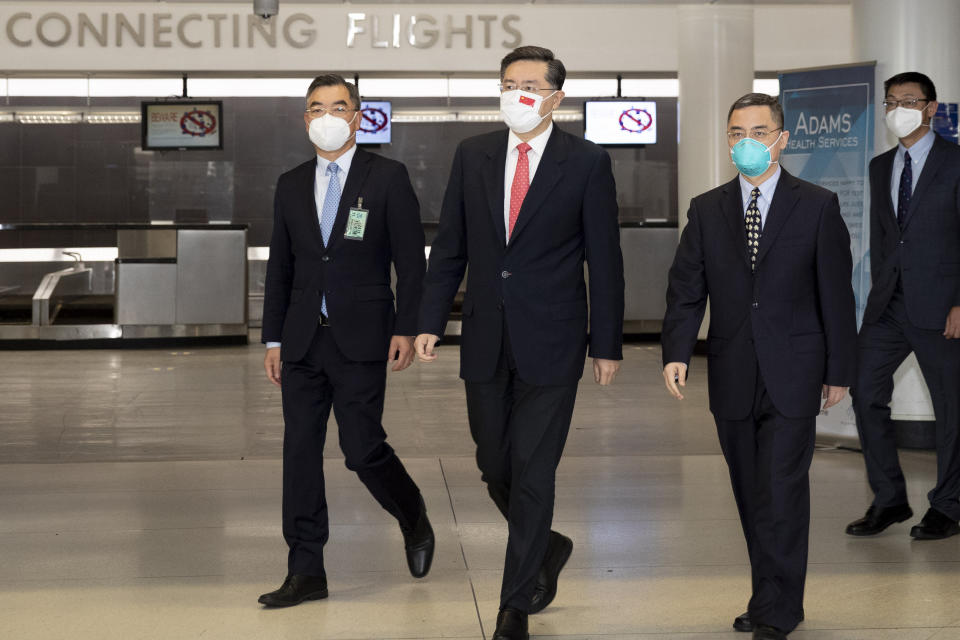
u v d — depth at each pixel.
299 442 3.80
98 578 4.09
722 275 3.41
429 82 17.56
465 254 3.55
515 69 3.35
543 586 3.58
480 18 14.62
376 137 16.67
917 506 5.22
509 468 3.53
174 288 13.80
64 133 16.95
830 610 3.67
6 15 14.05
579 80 17.66
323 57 14.47
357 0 12.01
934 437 6.73
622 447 6.92
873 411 4.74
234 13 14.30
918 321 4.73
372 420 3.80
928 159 4.84
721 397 3.40
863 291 6.59
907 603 3.74
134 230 14.62
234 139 17.19
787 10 15.01
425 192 17.53
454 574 4.12
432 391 9.66
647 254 14.47
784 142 3.39
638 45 14.85
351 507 5.25
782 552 3.29
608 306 3.39
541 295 3.36
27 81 17.02
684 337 3.44
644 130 16.73
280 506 5.33
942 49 6.68
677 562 4.27
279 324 3.93
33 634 3.45
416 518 4.01
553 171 3.36
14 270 16.88
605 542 4.58
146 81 17.20
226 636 3.43
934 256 4.77
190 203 17.14
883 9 6.75
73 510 5.25
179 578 4.09
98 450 6.93
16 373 11.00
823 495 5.46
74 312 15.93
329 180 3.84
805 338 3.34
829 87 6.63
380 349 3.76
